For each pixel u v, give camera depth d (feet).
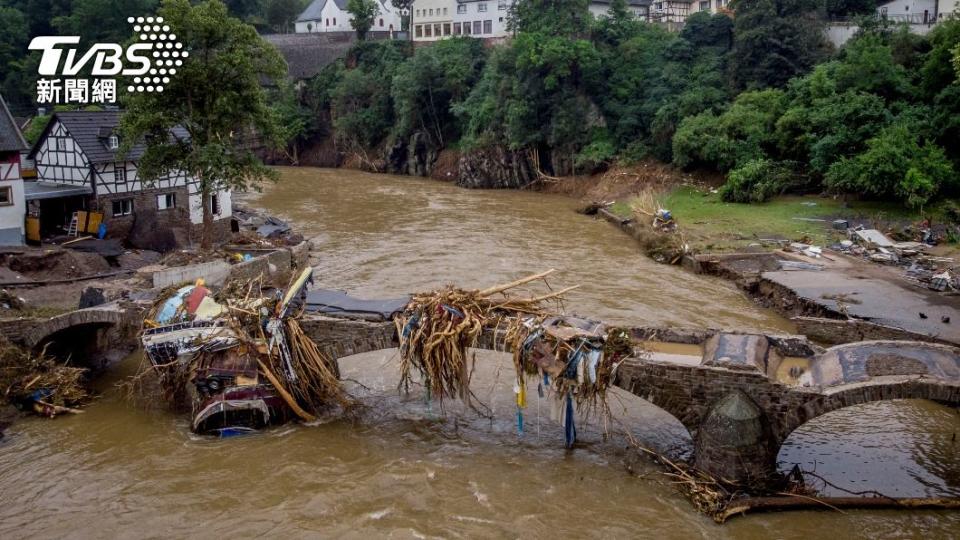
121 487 53.67
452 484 53.93
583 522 49.26
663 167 176.86
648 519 49.42
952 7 173.17
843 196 136.98
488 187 211.20
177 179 120.67
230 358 61.62
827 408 51.11
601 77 198.18
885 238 111.55
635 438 60.34
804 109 150.51
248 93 103.45
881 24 167.94
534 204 177.99
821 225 124.47
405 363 59.77
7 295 82.33
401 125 242.99
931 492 52.13
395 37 309.22
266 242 120.47
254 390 61.72
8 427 62.85
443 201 183.01
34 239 105.29
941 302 84.89
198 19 97.19
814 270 100.01
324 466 56.49
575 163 194.49
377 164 256.32
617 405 66.23
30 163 125.29
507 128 206.49
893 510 49.83
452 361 57.16
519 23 214.07
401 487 53.47
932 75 140.67
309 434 61.52
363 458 57.62
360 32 289.33
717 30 197.98
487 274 108.06
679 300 94.79
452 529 48.60
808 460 56.59
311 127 278.87
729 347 56.85
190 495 52.65
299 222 151.94
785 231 122.01
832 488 52.47
